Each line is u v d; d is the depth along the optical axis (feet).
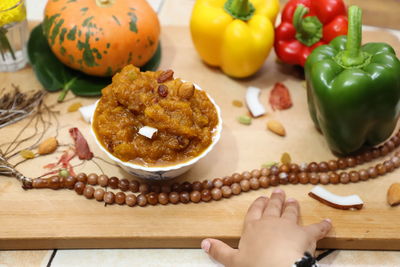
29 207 1.52
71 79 1.87
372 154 1.69
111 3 1.80
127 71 1.52
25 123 1.74
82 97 1.85
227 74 1.98
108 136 1.49
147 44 1.82
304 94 1.92
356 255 1.52
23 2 1.84
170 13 2.26
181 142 1.47
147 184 1.60
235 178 1.60
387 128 1.66
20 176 1.55
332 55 1.65
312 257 1.31
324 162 1.65
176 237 1.48
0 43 1.83
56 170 1.61
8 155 1.64
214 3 1.86
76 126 1.75
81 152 1.65
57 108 1.80
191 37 1.94
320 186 1.61
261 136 1.76
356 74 1.54
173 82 1.51
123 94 1.48
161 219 1.52
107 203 1.54
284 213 1.48
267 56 1.91
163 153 1.48
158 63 1.95
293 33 1.92
